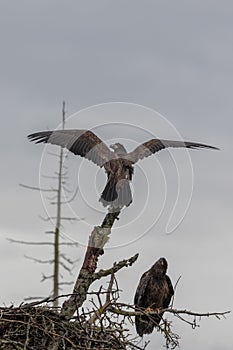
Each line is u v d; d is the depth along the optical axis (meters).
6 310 17.17
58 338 16.88
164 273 23.64
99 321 17.31
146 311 17.91
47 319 17.17
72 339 17.22
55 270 31.75
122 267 17.36
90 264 17.20
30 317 16.98
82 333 17.22
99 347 17.34
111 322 17.59
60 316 17.22
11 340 17.05
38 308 17.36
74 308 17.33
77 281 17.27
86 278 17.19
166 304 23.88
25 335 17.08
